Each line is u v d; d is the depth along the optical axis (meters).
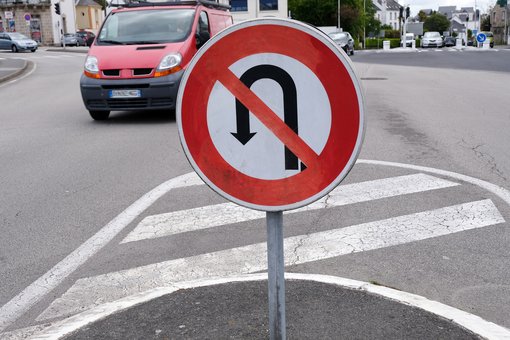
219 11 13.91
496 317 3.57
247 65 2.50
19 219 5.75
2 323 3.64
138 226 5.44
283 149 2.53
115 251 4.83
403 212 5.66
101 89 11.20
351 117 2.47
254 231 5.22
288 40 2.46
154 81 11.03
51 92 18.33
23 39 49.28
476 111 12.54
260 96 2.52
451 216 5.51
